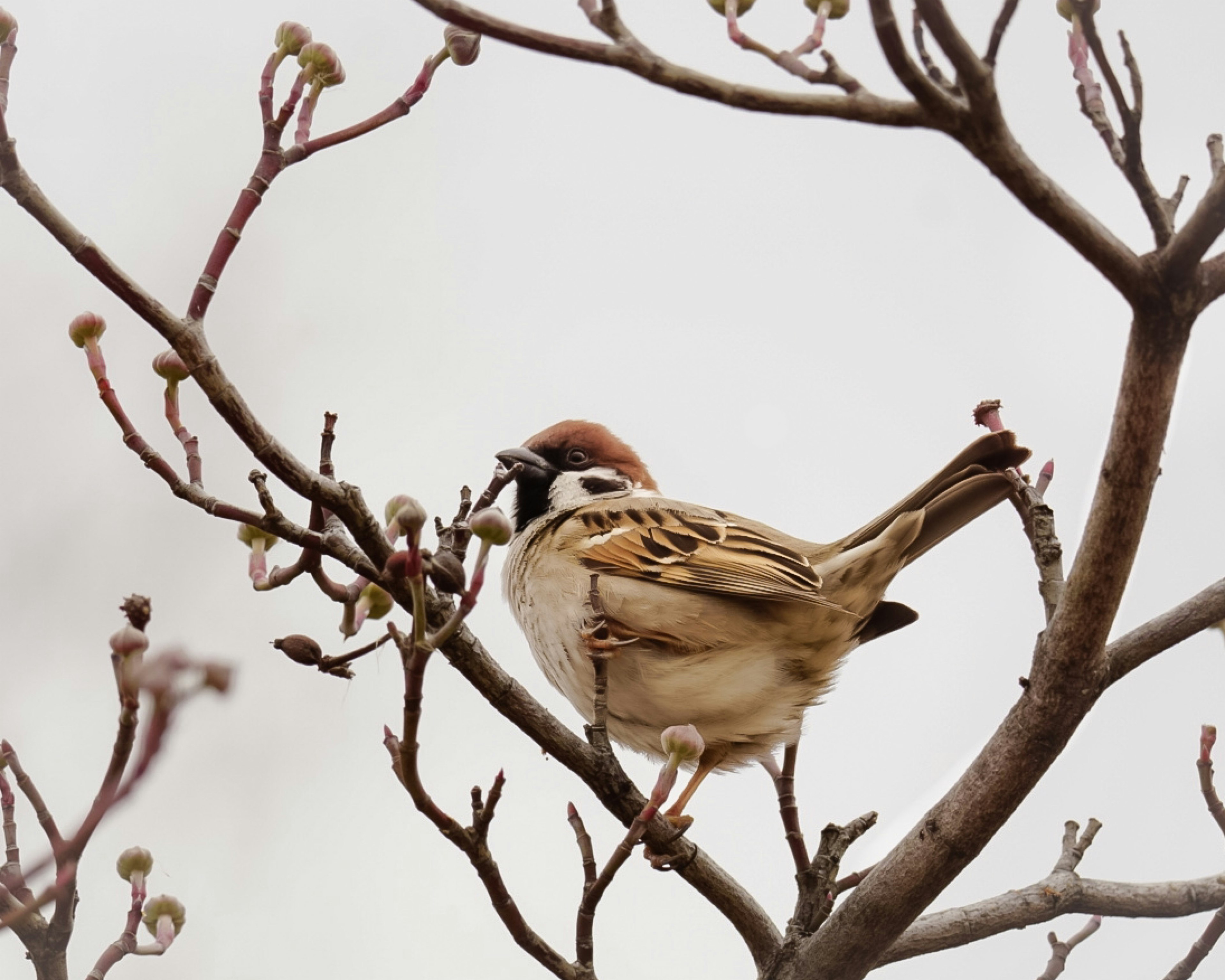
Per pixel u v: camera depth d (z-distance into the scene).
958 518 8.63
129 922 6.11
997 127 4.76
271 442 5.96
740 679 8.95
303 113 6.07
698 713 9.01
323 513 6.32
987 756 6.70
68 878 4.06
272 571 6.25
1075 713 6.46
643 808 7.00
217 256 5.92
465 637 6.75
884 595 9.04
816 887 7.38
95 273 5.75
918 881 6.85
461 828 5.86
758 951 7.38
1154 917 8.06
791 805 8.02
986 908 7.95
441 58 6.25
